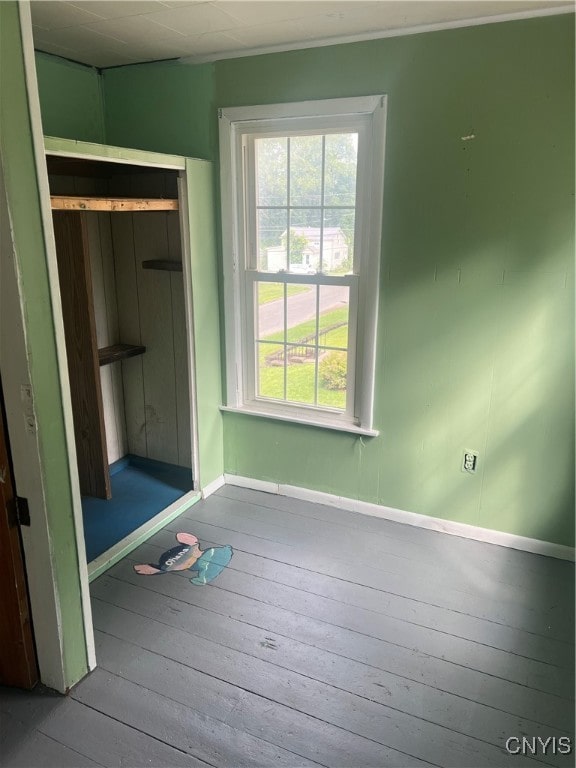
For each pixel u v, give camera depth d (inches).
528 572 102.6
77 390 124.3
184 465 142.3
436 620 90.4
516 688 77.6
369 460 119.1
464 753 68.5
